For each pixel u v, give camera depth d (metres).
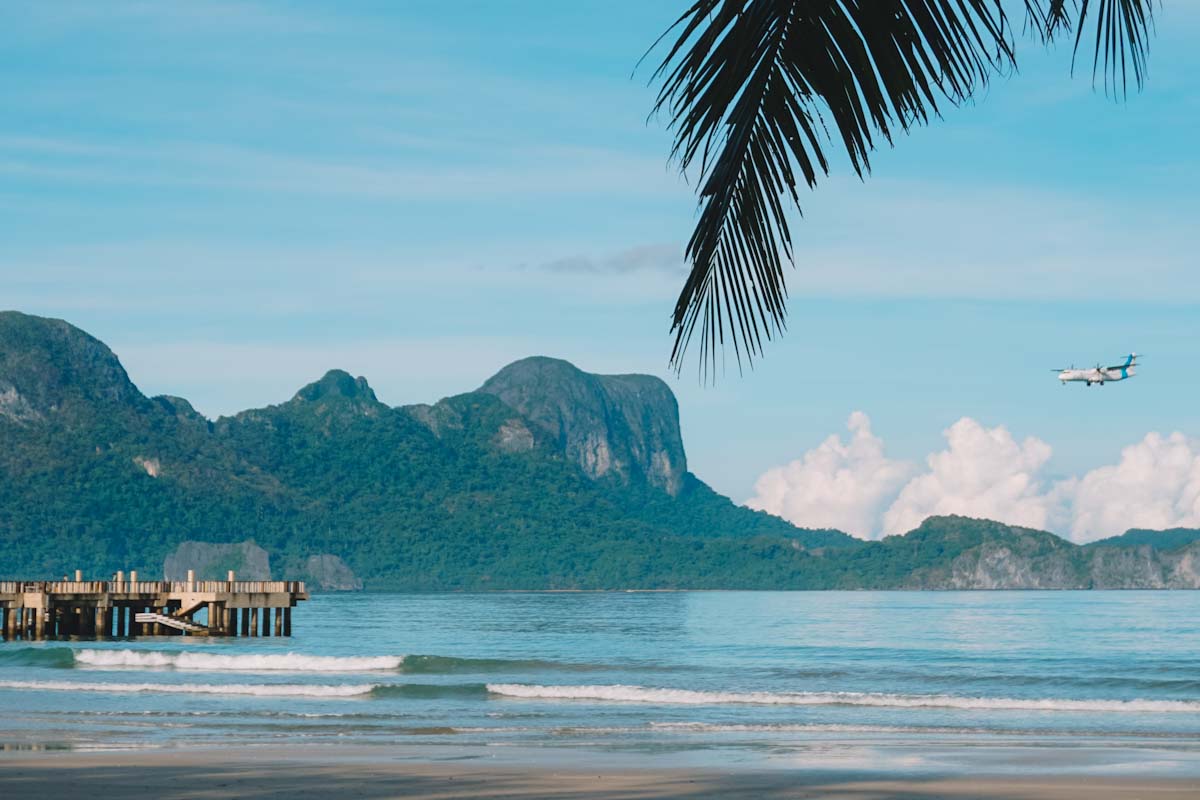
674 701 39.16
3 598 73.62
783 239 5.93
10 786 17.08
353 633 118.62
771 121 5.84
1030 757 22.50
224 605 78.31
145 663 56.25
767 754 23.11
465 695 40.19
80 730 28.25
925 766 20.80
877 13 5.67
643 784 17.72
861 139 5.78
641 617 179.88
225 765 20.05
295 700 38.25
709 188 5.86
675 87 5.68
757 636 116.75
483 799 16.02
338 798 15.91
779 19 5.76
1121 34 5.82
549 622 157.12
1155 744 26.53
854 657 79.12
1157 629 133.75
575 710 35.97
